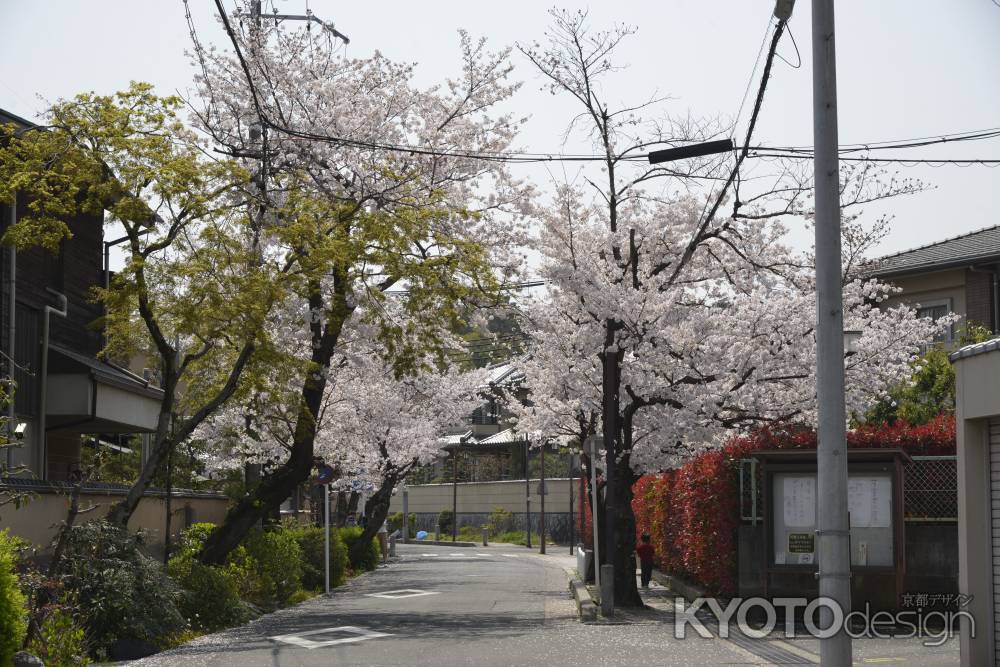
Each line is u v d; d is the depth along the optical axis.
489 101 21.53
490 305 20.73
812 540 15.35
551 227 19.97
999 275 27.45
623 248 21.06
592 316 19.69
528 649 12.97
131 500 15.91
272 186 19.97
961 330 25.92
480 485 70.00
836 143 9.12
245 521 19.47
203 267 16.19
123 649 12.84
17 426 17.75
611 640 13.79
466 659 12.11
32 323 19.98
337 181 20.09
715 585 17.67
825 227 9.05
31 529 14.01
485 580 28.34
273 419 21.62
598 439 19.56
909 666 10.87
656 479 27.23
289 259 17.98
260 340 16.59
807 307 19.52
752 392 19.75
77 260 22.36
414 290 19.08
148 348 19.67
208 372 20.14
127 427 22.56
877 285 20.64
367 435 29.33
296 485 20.11
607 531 18.77
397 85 21.70
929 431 16.55
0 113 18.94
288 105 20.61
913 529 15.92
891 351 20.19
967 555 10.12
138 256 15.79
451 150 21.05
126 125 15.95
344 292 19.38
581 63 19.17
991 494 10.15
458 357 28.06
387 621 16.98
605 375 19.12
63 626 11.49
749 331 19.52
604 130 19.48
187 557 17.06
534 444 29.22
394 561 41.31
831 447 8.84
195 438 27.52
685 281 21.20
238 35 20.44
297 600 21.28
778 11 11.11
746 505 17.00
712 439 20.22
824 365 8.94
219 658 12.56
